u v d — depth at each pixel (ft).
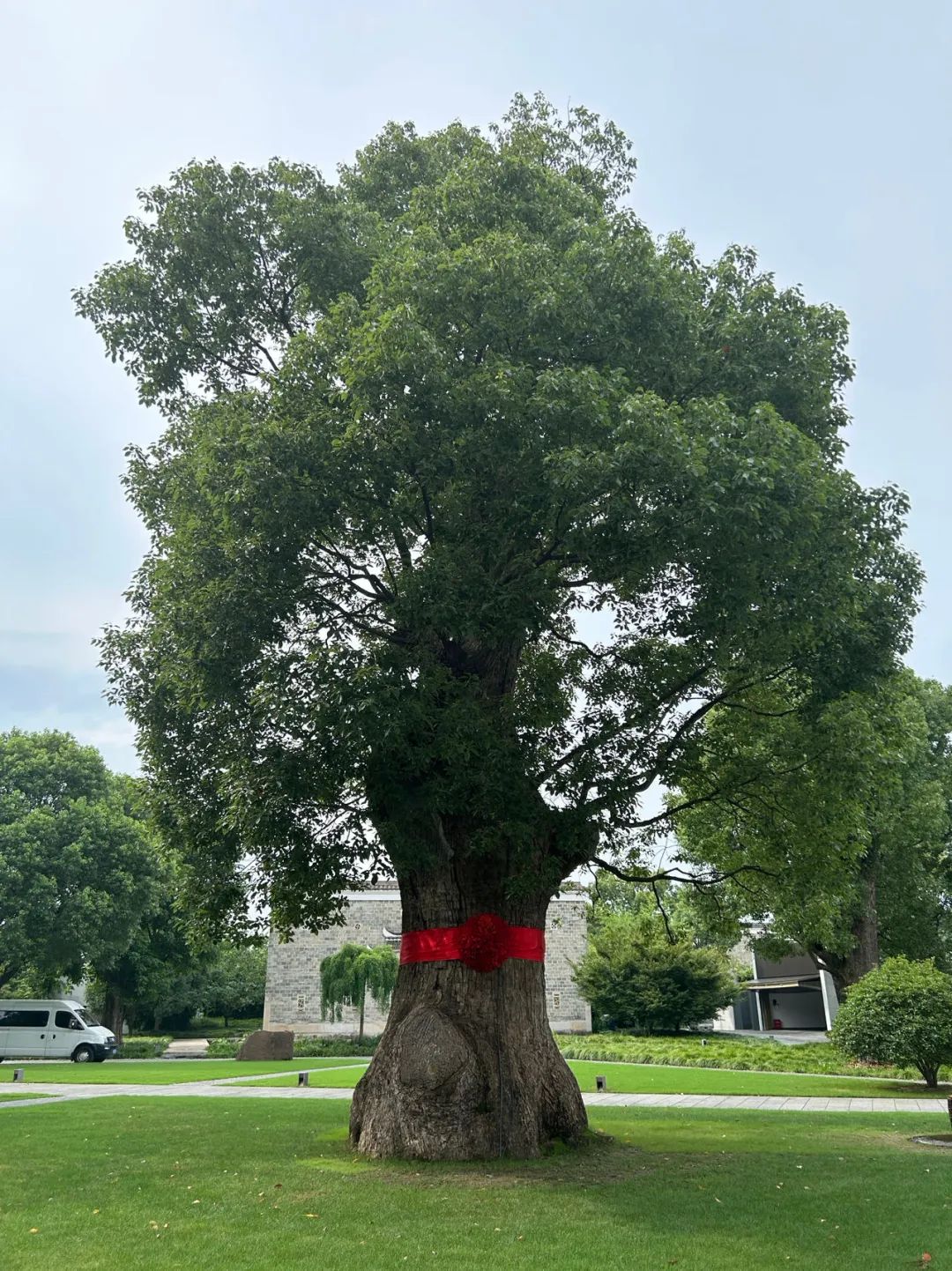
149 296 42.80
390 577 38.47
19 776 122.93
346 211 41.45
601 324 34.96
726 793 44.14
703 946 142.31
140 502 44.47
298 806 34.19
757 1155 37.68
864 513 39.06
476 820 38.37
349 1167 33.88
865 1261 21.93
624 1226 25.12
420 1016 37.24
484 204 39.37
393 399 32.32
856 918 93.25
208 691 35.81
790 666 41.42
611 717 39.01
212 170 41.96
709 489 29.89
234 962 197.98
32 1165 34.68
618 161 48.80
